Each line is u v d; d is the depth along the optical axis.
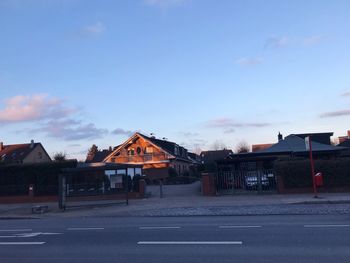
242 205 20.58
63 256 9.52
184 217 17.41
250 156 36.47
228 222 14.66
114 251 9.88
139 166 30.00
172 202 23.62
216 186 27.06
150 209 20.97
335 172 25.03
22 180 31.75
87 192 27.56
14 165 32.06
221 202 22.23
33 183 31.58
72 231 13.89
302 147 35.62
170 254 9.23
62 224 16.50
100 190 27.77
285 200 21.58
